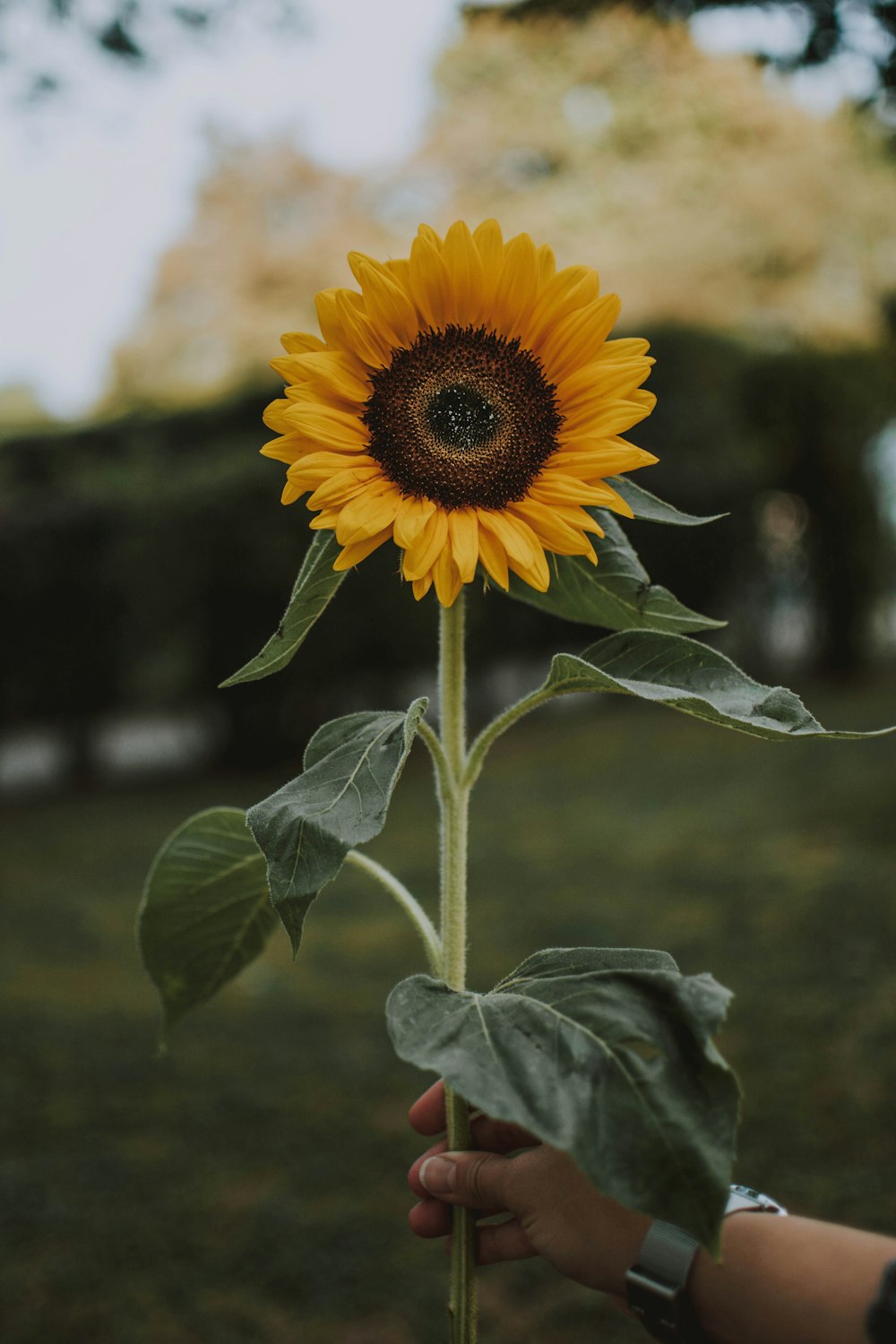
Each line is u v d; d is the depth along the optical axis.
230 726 10.61
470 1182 1.08
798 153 16.41
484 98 17.98
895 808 7.37
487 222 1.13
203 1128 3.78
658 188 17.05
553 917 5.80
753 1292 0.93
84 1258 3.10
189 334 20.36
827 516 14.05
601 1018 0.91
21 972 5.49
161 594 10.03
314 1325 2.82
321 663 10.05
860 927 5.27
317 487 1.07
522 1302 2.92
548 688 1.12
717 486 12.55
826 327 15.23
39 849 8.26
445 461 1.08
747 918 5.57
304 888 0.90
